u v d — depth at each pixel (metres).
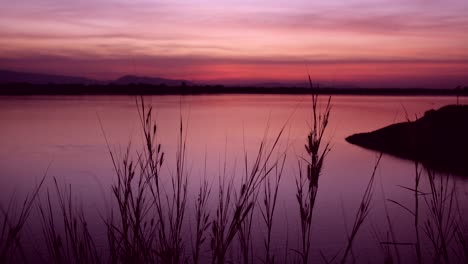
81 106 62.38
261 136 24.00
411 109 45.50
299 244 5.64
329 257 5.45
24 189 10.23
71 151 19.25
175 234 1.54
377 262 5.30
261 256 4.00
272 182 8.12
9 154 18.59
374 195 10.12
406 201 8.79
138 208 1.48
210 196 6.07
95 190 9.27
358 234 6.45
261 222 5.60
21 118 38.78
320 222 7.60
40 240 4.73
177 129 28.84
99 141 22.31
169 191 3.90
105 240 4.18
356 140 21.77
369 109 61.53
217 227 1.43
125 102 78.12
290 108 61.75
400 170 13.98
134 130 27.78
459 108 15.95
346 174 13.38
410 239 5.36
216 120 38.34
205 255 3.31
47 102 77.44
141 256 1.49
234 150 17.91
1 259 1.37
